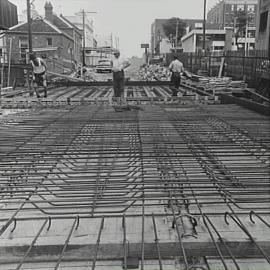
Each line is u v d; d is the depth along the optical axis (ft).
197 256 8.33
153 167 13.47
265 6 37.27
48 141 17.72
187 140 17.81
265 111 26.09
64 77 60.03
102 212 9.70
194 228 9.07
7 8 47.55
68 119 24.52
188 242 8.36
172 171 13.03
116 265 8.04
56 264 7.71
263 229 9.18
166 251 8.29
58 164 14.15
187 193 11.14
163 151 15.69
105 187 11.55
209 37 169.58
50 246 8.25
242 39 158.61
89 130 20.49
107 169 13.32
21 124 22.49
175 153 15.30
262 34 38.24
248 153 15.30
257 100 33.63
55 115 26.58
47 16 148.36
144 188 11.07
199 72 62.18
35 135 19.06
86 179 12.35
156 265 8.04
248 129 20.39
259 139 17.72
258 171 13.08
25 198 10.60
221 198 10.79
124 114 26.99
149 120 23.99
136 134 19.33
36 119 24.54
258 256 8.32
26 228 9.30
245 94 36.91
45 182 12.42
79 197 10.80
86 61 193.47
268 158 14.66
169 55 106.83
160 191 11.13
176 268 7.91
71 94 42.78
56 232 9.07
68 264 8.09
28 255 8.25
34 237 8.79
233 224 9.38
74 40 150.92
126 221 9.62
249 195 11.00
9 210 9.95
